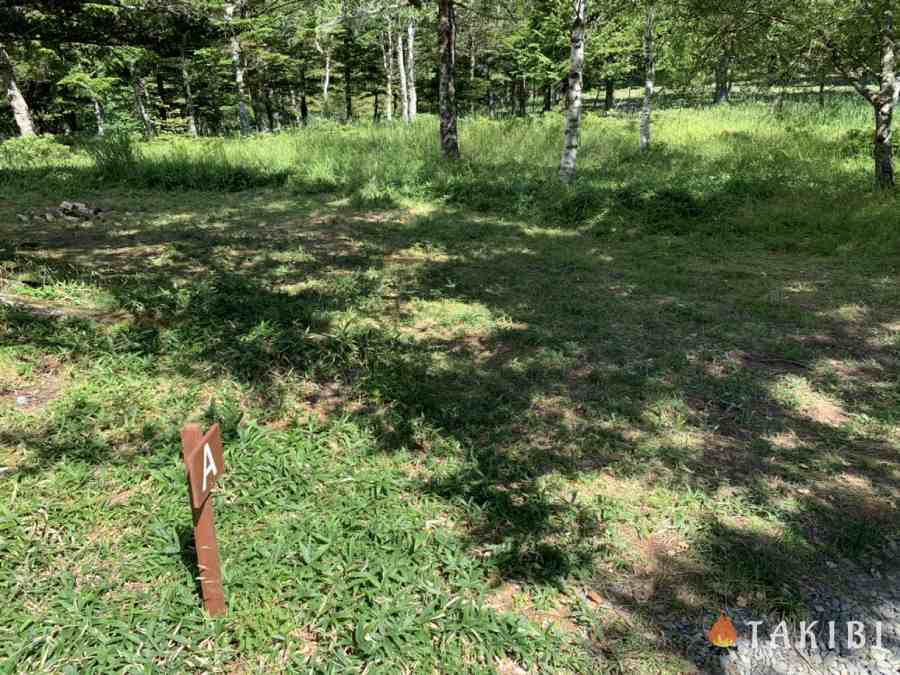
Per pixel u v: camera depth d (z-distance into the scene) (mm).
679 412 4609
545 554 3164
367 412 4449
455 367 5203
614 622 2805
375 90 46531
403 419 4344
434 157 15648
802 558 3211
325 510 3375
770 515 3498
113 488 3430
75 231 9383
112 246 8445
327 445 4023
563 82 34250
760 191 12125
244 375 4746
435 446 4039
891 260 8641
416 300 6781
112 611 2645
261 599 2773
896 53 11312
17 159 16844
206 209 11586
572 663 2572
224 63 29047
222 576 2828
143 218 10594
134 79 29688
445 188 12805
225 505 3355
